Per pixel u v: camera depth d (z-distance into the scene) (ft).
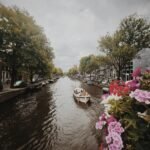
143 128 6.79
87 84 191.52
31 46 96.48
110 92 9.71
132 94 7.08
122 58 93.76
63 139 36.06
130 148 6.66
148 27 99.35
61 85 188.75
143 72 9.04
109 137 6.89
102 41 96.48
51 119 51.44
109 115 7.91
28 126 44.73
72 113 59.16
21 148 32.19
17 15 88.58
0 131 40.81
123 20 100.37
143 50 101.65
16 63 92.79
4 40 80.69
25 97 92.68
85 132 39.93
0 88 83.66
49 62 161.27
